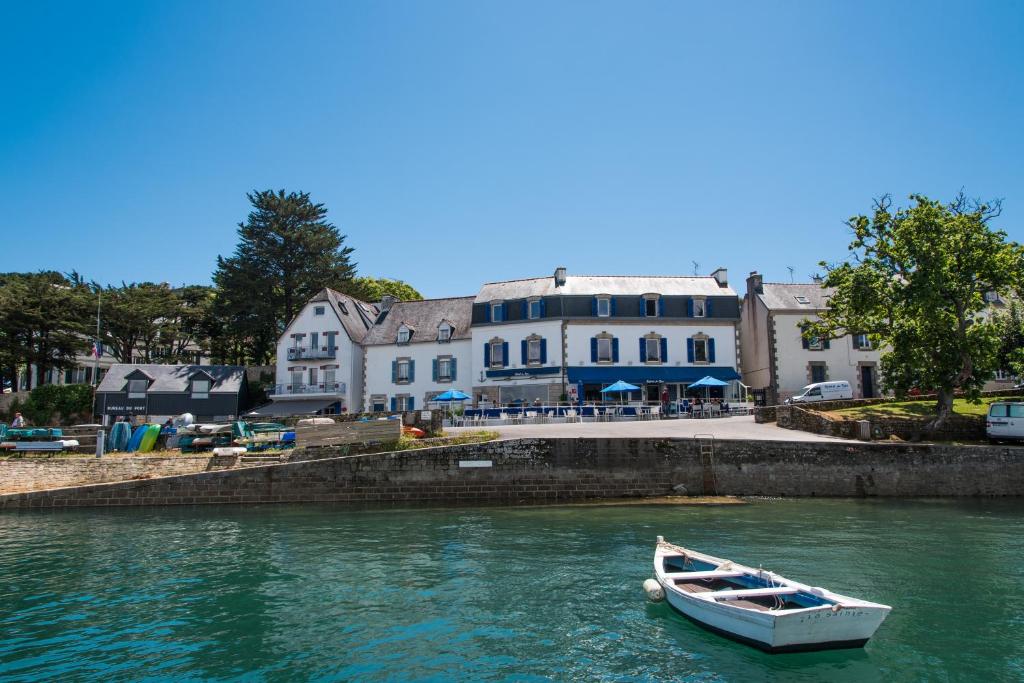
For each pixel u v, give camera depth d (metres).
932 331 29.97
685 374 47.06
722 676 10.00
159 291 64.00
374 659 10.78
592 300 48.19
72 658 10.97
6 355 52.16
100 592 14.52
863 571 15.03
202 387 52.75
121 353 62.66
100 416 51.50
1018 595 13.41
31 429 32.34
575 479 25.84
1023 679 9.89
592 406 38.88
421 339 52.91
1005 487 25.58
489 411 39.25
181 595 14.20
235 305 61.16
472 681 9.96
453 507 25.09
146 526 22.22
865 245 33.34
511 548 17.81
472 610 12.95
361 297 67.56
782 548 17.12
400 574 15.48
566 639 11.45
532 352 48.06
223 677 10.20
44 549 18.81
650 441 26.09
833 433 29.22
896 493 25.58
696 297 48.53
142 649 11.30
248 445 31.70
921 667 10.29
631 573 15.25
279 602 13.62
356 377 55.25
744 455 26.00
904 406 34.69
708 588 12.75
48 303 55.12
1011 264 29.14
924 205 30.30
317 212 66.75
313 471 26.44
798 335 46.00
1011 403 27.61
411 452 26.22
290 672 10.35
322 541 19.16
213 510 25.34
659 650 10.93
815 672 10.12
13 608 13.48
